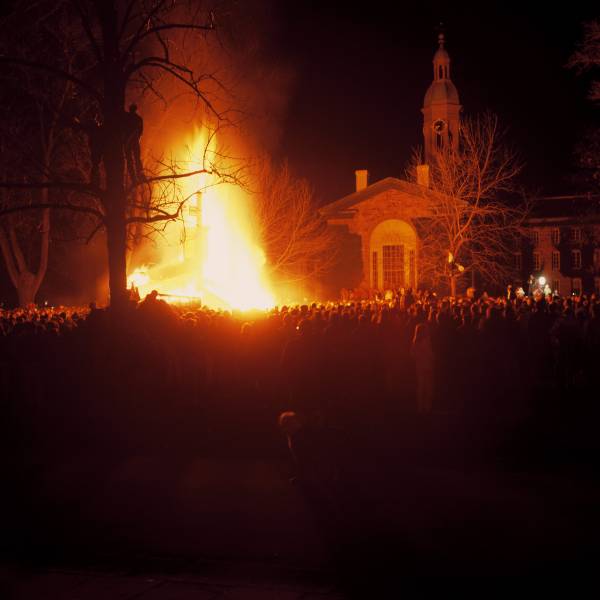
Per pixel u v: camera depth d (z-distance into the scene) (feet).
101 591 23.47
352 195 208.64
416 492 33.17
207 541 28.09
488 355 54.75
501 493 32.99
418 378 53.57
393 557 25.70
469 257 193.06
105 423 48.08
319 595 22.93
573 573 24.04
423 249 199.41
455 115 215.31
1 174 114.83
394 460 39.29
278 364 57.31
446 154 196.75
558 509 30.58
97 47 48.78
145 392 49.29
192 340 55.57
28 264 148.97
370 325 56.95
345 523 29.01
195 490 34.83
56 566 26.05
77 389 49.21
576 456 39.81
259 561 25.96
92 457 41.75
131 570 25.45
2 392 53.78
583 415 51.26
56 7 74.84
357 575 24.39
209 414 52.65
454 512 30.32
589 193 153.07
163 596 22.97
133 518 31.07
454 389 59.41
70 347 50.11
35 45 84.69
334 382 50.37
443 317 57.52
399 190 205.05
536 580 23.58
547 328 57.67
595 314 58.49
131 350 48.44
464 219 196.95
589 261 221.25
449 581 23.67
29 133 111.75
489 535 27.61
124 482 36.52
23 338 53.31
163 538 28.55
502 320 54.65
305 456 30.19
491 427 47.65
